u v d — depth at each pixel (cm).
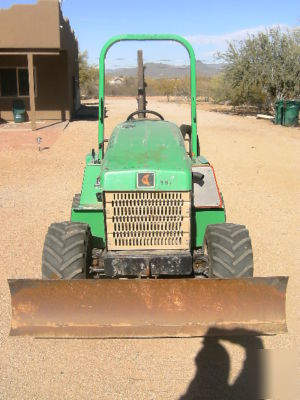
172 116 2341
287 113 2078
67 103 2261
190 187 409
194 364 405
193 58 558
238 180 1061
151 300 395
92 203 477
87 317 396
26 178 1072
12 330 392
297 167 1209
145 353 422
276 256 627
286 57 2408
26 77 2220
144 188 402
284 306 396
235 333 394
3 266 588
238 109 2995
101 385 378
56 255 415
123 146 448
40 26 1852
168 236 420
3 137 1711
